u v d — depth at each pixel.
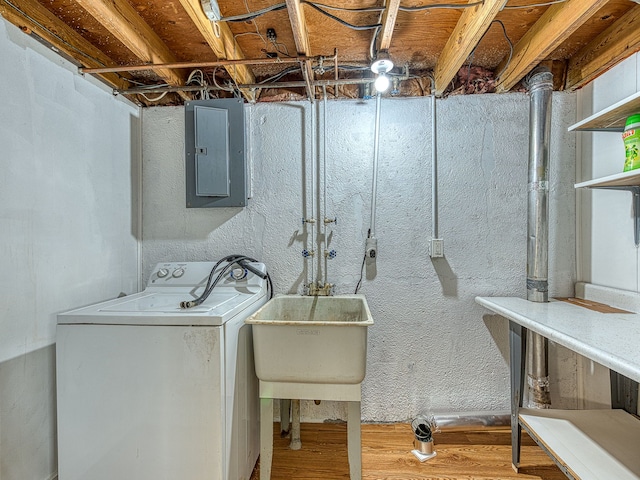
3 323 1.17
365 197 1.90
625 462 1.15
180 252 1.96
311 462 1.60
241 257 1.82
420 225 1.89
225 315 1.23
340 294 1.91
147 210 1.97
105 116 1.70
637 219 1.46
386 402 1.90
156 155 1.97
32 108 1.28
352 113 1.91
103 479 1.22
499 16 1.46
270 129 1.94
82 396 1.22
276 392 1.34
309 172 1.93
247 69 1.82
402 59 1.81
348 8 1.40
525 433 1.78
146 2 1.35
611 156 1.60
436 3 1.37
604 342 1.02
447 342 1.88
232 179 1.88
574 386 1.84
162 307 1.36
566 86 1.83
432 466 1.55
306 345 1.30
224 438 1.20
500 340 1.87
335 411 1.92
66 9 1.34
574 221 1.83
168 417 1.20
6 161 1.18
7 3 1.18
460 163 1.88
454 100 1.88
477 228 1.87
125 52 1.67
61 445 1.23
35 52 1.30
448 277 1.88
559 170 1.84
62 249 1.42
